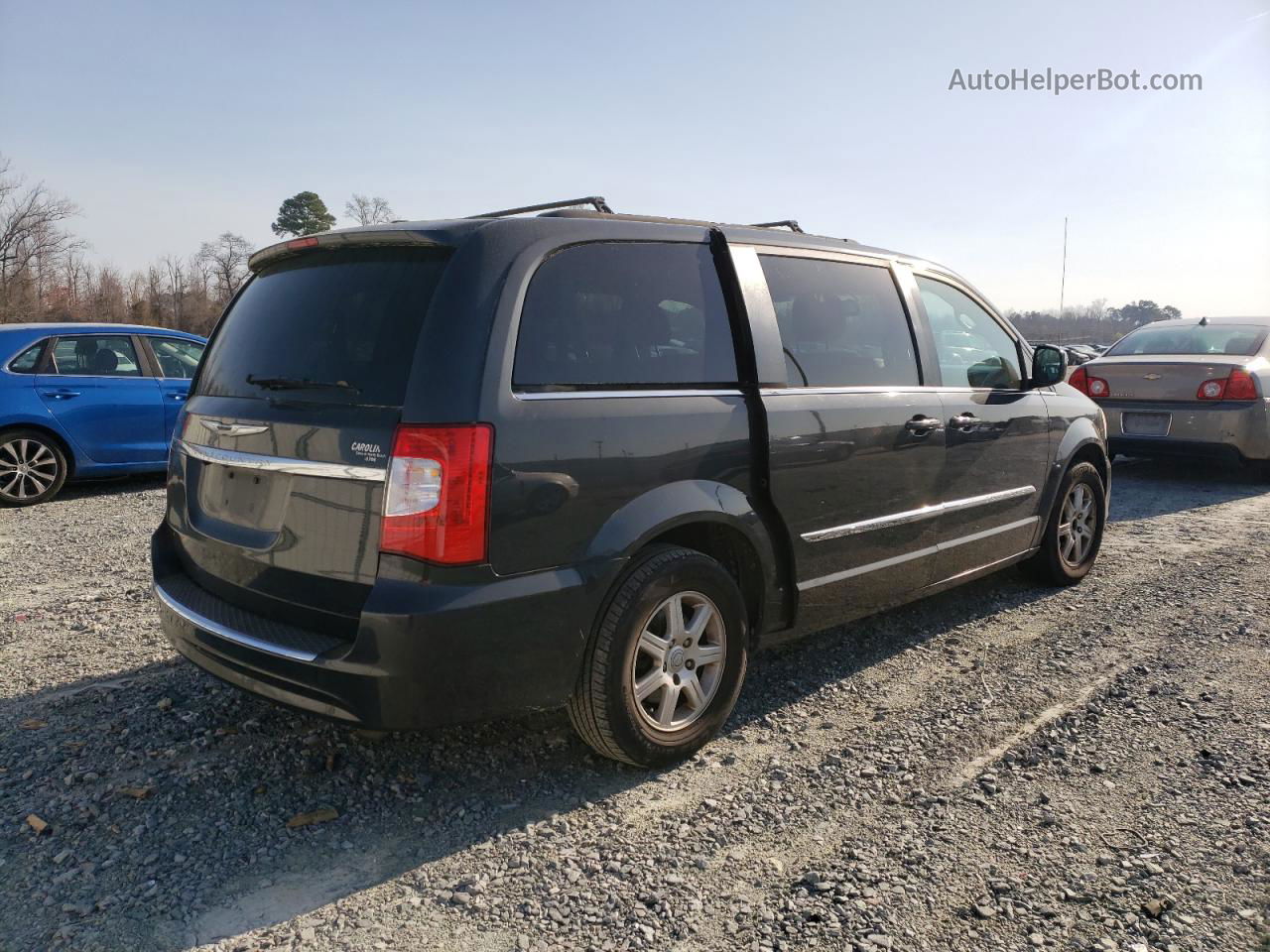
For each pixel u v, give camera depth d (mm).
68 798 3078
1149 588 5500
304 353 3068
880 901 2531
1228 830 2852
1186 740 3473
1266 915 2438
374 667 2664
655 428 3131
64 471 8438
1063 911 2473
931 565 4363
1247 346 9492
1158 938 2355
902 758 3381
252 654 2904
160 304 78875
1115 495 8828
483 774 3270
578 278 3113
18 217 57969
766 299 3646
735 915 2486
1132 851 2752
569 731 3592
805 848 2805
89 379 8531
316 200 92688
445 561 2668
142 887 2613
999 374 4902
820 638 4688
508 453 2760
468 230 2977
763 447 3469
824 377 3801
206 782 3189
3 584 5637
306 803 3068
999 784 3166
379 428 2725
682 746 3303
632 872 2689
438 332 2771
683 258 3463
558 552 2879
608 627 3018
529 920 2477
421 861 2750
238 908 2527
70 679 4094
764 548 3514
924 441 4188
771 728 3648
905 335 4285
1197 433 9078
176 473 3578
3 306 57281
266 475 3041
